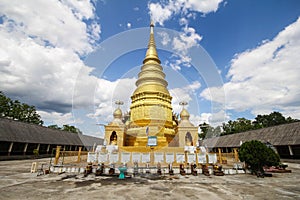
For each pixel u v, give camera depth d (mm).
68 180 9945
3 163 18781
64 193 7293
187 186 8688
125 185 8789
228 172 12617
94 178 10531
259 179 10719
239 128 44469
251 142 12672
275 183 9578
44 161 20906
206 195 7156
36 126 28578
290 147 21172
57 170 12805
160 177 10984
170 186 8664
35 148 27078
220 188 8352
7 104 34000
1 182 9367
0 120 22922
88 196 6895
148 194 7230
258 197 6930
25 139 23594
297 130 21156
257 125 42375
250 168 12789
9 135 21781
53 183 9172
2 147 22359
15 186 8453
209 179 10555
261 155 11656
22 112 36375
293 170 14797
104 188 8164
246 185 9039
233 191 7812
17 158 22781
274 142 22750
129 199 6578
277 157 11781
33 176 11148
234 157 17047
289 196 7059
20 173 12320
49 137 28625
